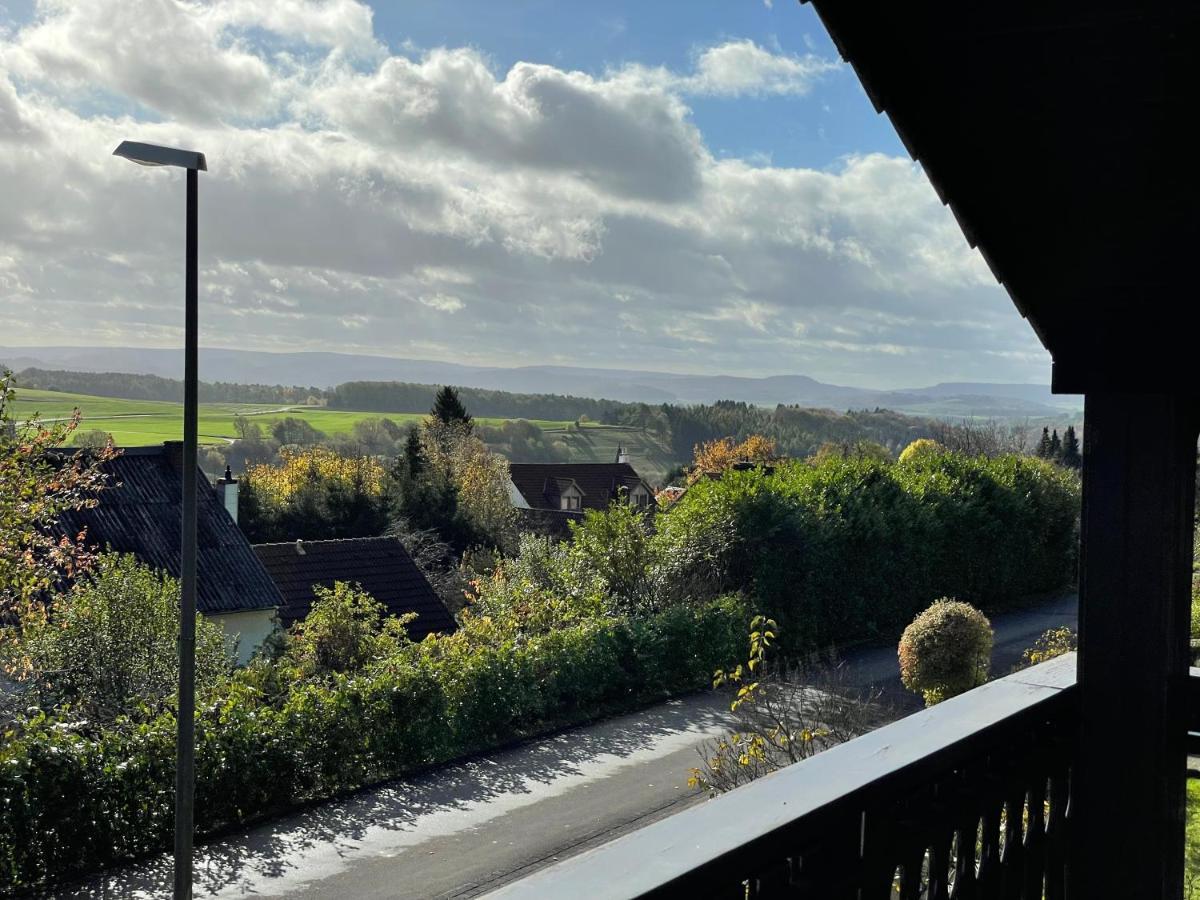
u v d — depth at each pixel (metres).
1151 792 2.65
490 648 17.50
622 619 19.50
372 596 26.83
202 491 25.81
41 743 11.95
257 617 23.41
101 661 14.73
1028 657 17.70
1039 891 2.61
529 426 91.38
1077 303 2.54
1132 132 1.99
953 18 1.75
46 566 16.08
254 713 14.02
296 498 38.56
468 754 15.95
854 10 1.75
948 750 2.09
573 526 22.61
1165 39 1.76
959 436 59.25
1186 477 2.75
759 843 1.53
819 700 13.03
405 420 82.00
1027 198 2.20
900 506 25.11
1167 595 2.63
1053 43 1.79
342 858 12.16
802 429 86.06
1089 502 2.70
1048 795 2.75
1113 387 2.59
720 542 21.59
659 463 93.06
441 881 11.43
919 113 1.98
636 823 13.14
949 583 26.84
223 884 11.47
